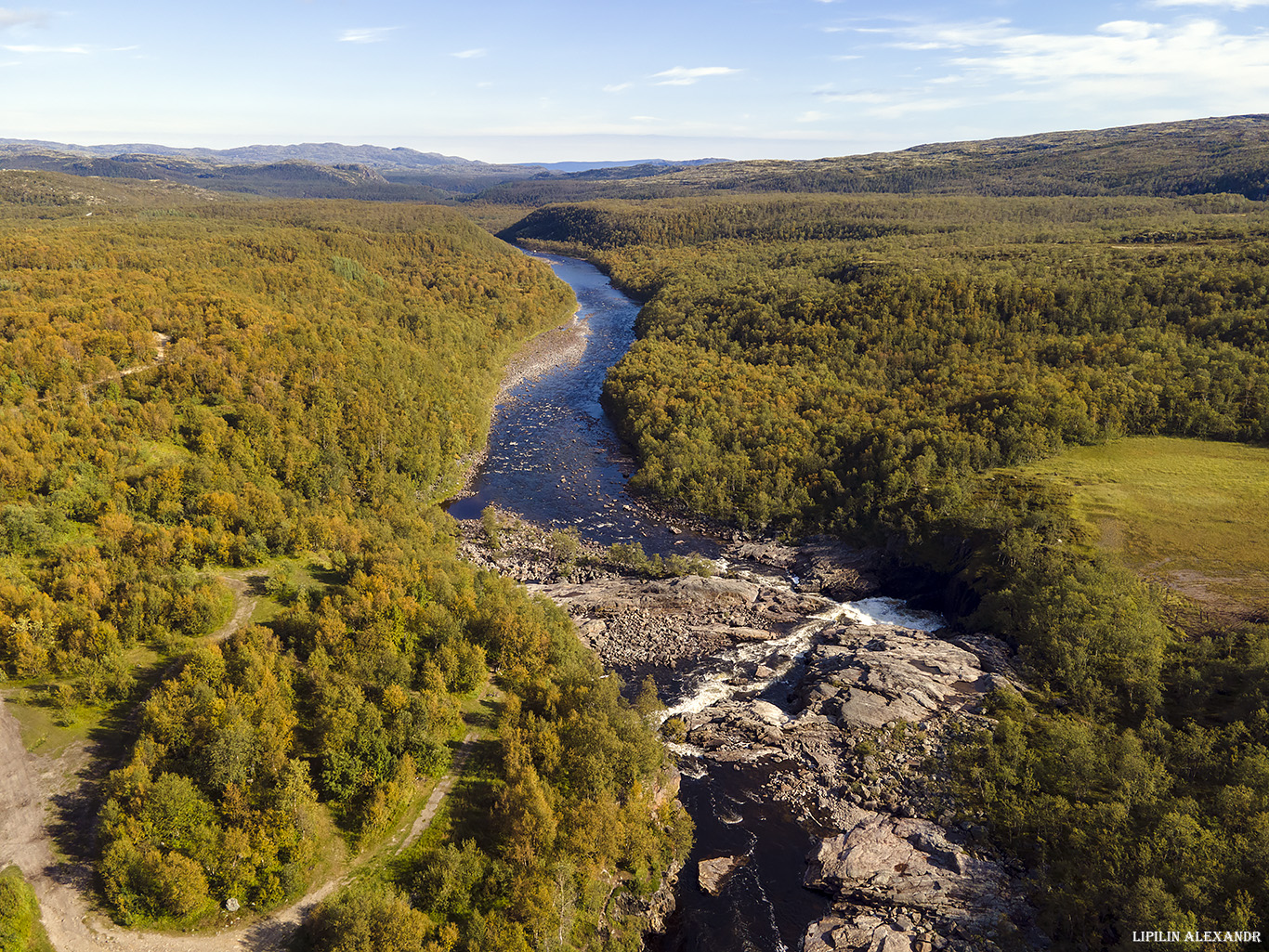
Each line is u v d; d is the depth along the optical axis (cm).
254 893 5462
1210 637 8644
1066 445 13762
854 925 6028
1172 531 10706
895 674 9150
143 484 10112
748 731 8512
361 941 4994
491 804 6619
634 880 6419
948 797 7394
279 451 12800
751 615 11169
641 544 13412
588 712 7419
